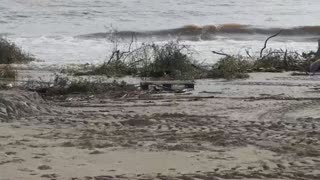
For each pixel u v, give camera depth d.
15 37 107.88
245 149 23.73
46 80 53.00
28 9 159.62
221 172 19.86
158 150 23.41
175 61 59.81
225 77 56.84
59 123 30.45
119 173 19.61
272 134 27.20
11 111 32.56
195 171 20.00
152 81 51.19
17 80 51.84
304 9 166.50
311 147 24.12
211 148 23.89
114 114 34.38
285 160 21.86
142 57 69.12
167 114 33.94
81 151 23.06
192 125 30.02
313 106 37.59
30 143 24.48
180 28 115.31
